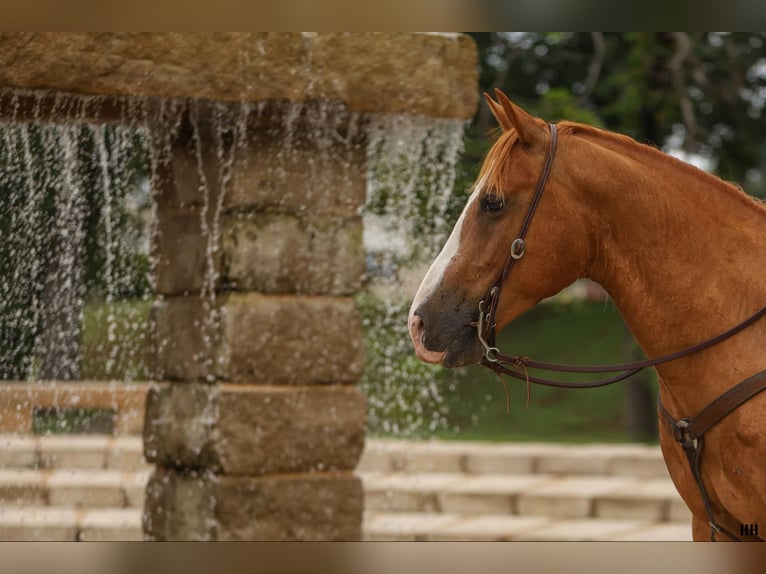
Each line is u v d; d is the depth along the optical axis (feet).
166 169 25.91
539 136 15.88
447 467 45.78
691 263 15.58
